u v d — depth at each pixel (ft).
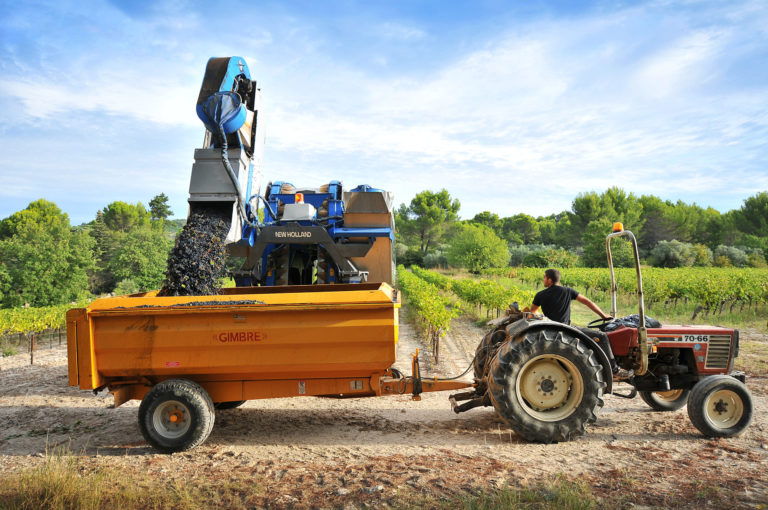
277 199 26.86
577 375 14.39
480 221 325.21
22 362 32.53
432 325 30.71
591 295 66.59
